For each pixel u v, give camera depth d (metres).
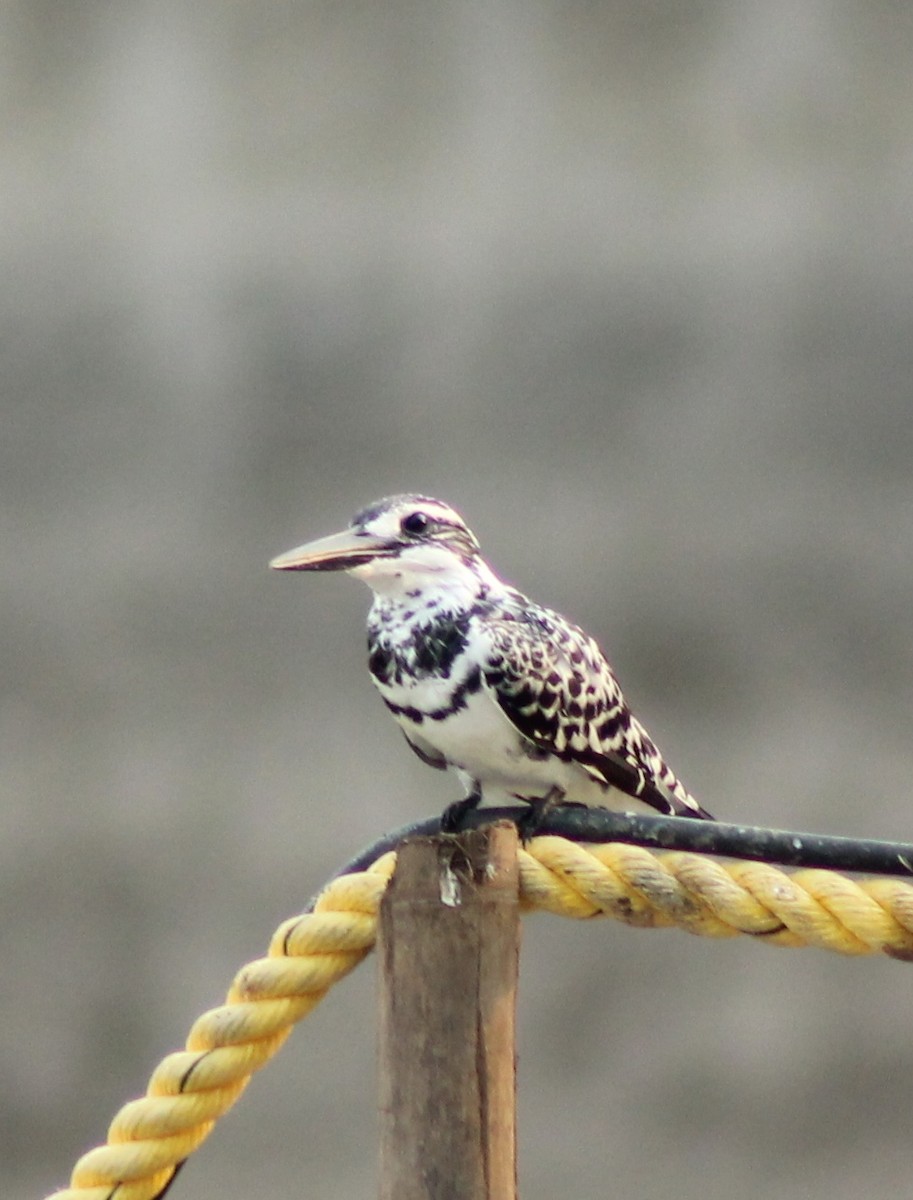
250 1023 7.89
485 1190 7.84
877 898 7.88
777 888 7.88
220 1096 7.90
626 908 7.89
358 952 7.90
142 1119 7.90
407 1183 7.84
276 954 7.90
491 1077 7.85
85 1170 7.90
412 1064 7.85
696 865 7.89
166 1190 7.91
